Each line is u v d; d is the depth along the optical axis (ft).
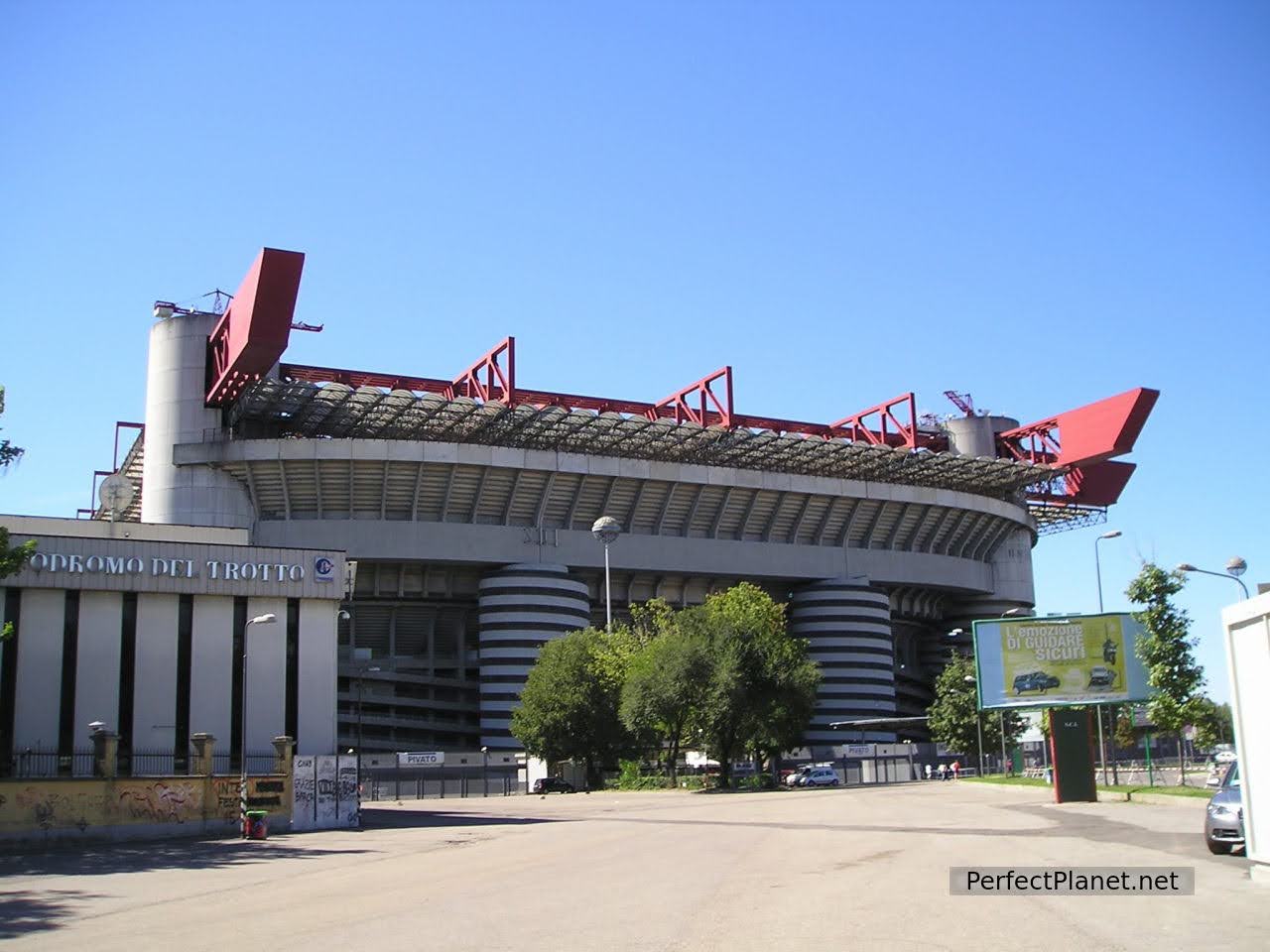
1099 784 188.03
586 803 216.33
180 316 335.47
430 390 338.75
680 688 257.96
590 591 387.34
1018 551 462.60
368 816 175.22
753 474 379.76
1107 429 402.52
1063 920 47.91
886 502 404.98
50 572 160.66
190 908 63.10
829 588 399.03
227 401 324.39
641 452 360.89
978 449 447.01
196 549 170.09
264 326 280.92
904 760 330.95
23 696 157.07
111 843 124.98
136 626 165.58
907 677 453.99
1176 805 134.00
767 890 62.54
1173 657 147.02
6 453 116.26
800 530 398.62
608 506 367.04
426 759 280.72
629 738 290.97
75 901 68.18
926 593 443.32
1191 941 42.45
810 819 136.46
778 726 266.98
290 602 176.14
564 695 285.43
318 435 337.31
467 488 346.13
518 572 351.25
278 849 112.27
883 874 69.15
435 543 342.44
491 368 321.52
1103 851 78.69
